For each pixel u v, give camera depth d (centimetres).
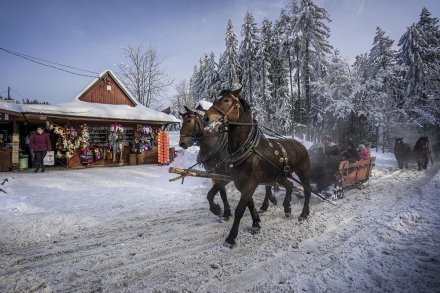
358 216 571
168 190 852
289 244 430
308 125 2642
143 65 3058
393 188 877
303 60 2844
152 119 1512
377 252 382
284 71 3394
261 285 312
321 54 2692
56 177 1073
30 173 1176
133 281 326
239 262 371
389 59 2730
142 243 443
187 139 609
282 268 350
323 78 2494
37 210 622
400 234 453
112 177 1089
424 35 2808
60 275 338
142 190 846
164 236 474
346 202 698
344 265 348
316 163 768
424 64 2708
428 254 375
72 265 366
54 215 582
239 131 439
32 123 1362
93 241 451
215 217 584
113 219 566
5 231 490
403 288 296
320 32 2761
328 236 462
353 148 885
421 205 626
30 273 341
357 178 842
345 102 2181
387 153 2448
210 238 464
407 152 1412
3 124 1388
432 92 2725
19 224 525
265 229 501
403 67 2625
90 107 1388
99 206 664
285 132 2991
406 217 529
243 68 3206
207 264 367
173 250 415
